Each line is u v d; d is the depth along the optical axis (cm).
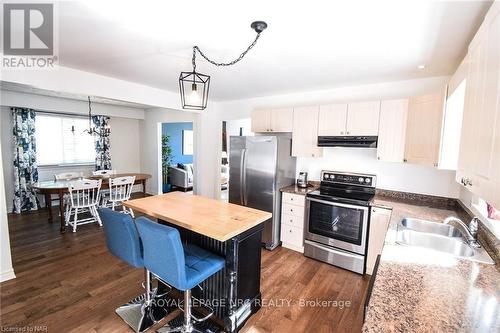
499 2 86
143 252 175
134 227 176
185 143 797
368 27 163
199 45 200
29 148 488
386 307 96
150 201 237
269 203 336
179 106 400
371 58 220
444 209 252
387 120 271
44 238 359
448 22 152
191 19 158
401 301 100
